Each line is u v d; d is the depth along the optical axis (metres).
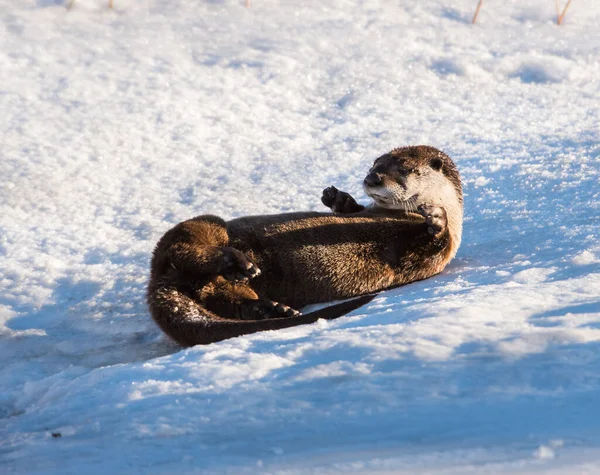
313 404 11.33
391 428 10.03
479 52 42.03
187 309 18.77
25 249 26.09
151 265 20.19
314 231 21.06
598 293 15.83
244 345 15.30
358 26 44.47
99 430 11.97
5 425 13.51
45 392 15.90
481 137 33.66
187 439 10.75
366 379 11.97
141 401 12.84
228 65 40.41
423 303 16.95
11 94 37.41
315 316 17.73
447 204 23.17
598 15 46.41
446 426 9.82
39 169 31.80
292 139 34.94
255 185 30.88
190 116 36.34
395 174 22.48
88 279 24.22
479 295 16.86
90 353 19.52
